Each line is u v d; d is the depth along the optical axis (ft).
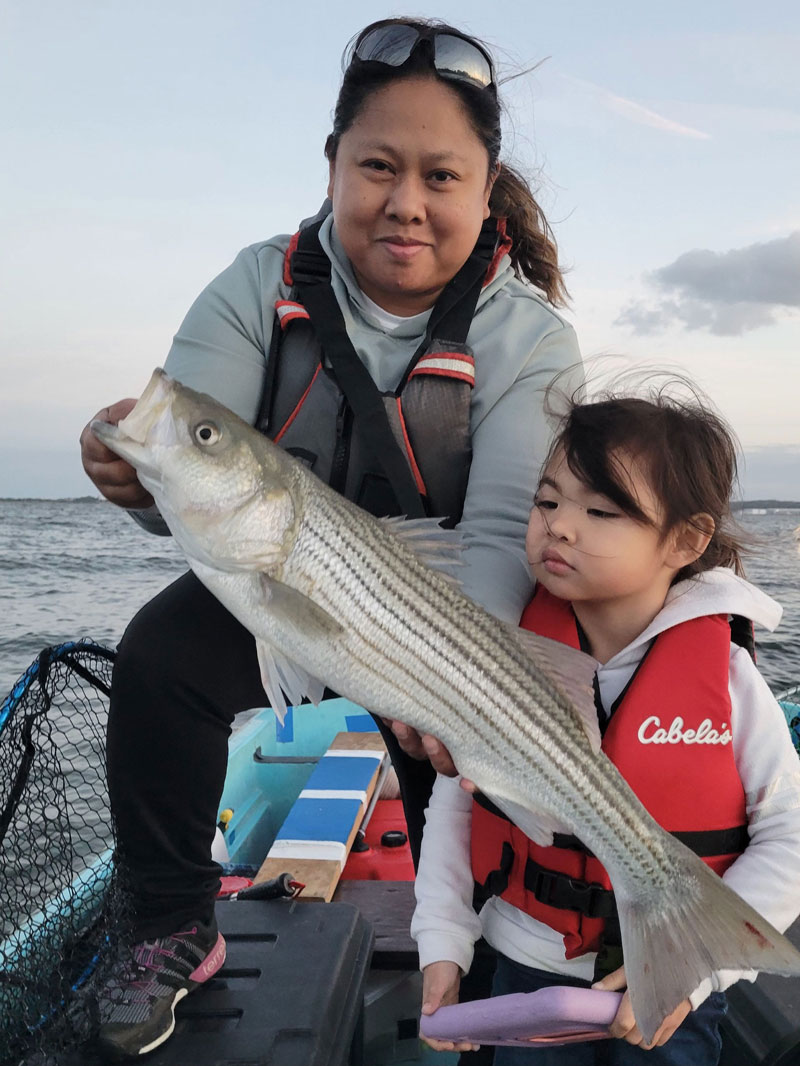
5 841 2.44
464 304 3.03
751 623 2.55
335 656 2.30
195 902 2.58
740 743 2.37
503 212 3.29
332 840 3.77
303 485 2.33
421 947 2.52
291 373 3.01
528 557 2.50
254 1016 2.48
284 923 3.01
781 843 2.27
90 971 2.51
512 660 2.28
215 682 2.60
